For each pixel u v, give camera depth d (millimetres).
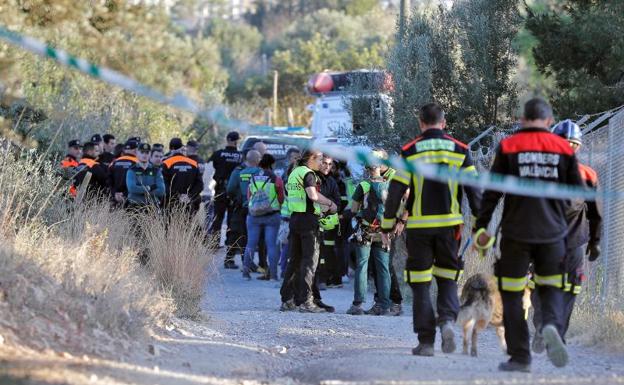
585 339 25328
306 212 32594
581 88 43375
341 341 25797
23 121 35719
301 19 195125
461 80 45125
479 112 44812
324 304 33562
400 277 38594
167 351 22031
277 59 163625
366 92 46969
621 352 23594
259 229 43781
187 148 47750
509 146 20031
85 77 63562
